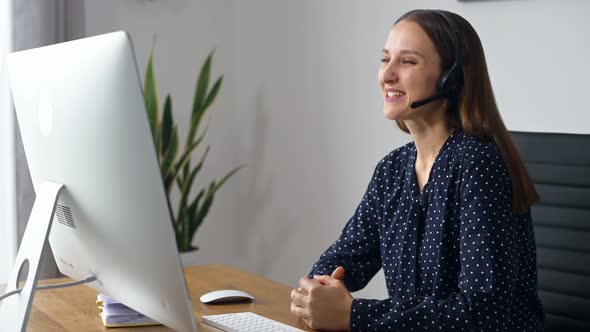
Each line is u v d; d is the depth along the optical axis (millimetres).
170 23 3553
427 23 1570
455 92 1575
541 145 1889
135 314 1494
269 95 3543
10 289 1377
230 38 3721
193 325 1193
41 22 3027
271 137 3545
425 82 1555
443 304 1386
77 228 1320
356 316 1427
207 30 3654
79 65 1197
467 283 1415
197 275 2004
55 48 1295
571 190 1833
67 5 3174
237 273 2031
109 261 1282
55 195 1309
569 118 2334
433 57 1556
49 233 1403
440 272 1539
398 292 1629
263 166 3602
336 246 1794
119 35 1106
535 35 2406
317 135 3275
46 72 1320
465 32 1584
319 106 3256
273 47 3508
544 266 1855
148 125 1101
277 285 1892
